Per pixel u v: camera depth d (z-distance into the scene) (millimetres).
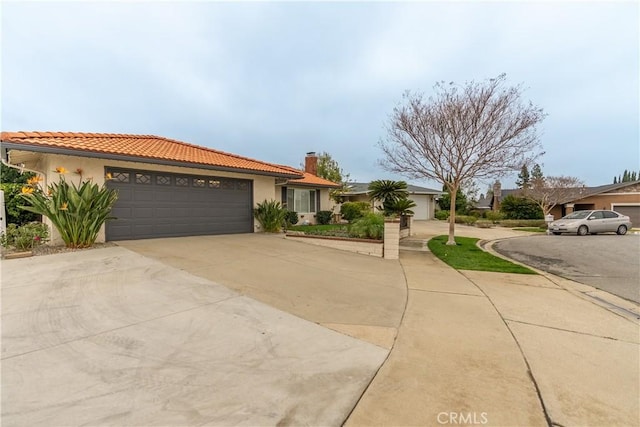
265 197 12750
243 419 2094
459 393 2500
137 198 9070
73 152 7262
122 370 2625
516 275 7160
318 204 19625
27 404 2150
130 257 6660
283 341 3312
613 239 14547
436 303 4895
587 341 3611
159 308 4039
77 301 4160
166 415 2098
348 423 2105
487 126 10680
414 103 11586
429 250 10891
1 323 3445
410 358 3068
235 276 5738
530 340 3594
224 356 2934
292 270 6520
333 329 3709
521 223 25312
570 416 2266
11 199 11070
